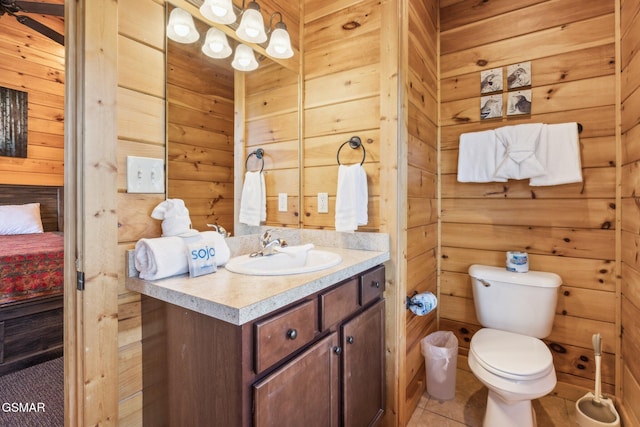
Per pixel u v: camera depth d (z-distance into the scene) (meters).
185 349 0.88
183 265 1.00
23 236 2.55
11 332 1.88
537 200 1.83
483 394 1.80
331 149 1.65
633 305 1.45
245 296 0.81
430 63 1.96
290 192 1.70
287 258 1.37
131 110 1.00
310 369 0.97
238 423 0.77
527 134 1.75
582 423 1.49
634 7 1.45
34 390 1.72
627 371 1.52
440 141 2.13
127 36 0.98
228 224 1.42
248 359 0.77
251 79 1.50
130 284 0.97
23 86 2.99
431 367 1.77
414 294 1.67
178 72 1.17
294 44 1.71
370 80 1.53
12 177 2.93
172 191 1.15
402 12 1.47
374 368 1.37
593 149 1.68
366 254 1.40
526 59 1.86
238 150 1.46
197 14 1.20
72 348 0.90
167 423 0.95
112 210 0.94
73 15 0.89
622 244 1.59
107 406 0.93
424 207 1.84
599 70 1.67
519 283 1.67
